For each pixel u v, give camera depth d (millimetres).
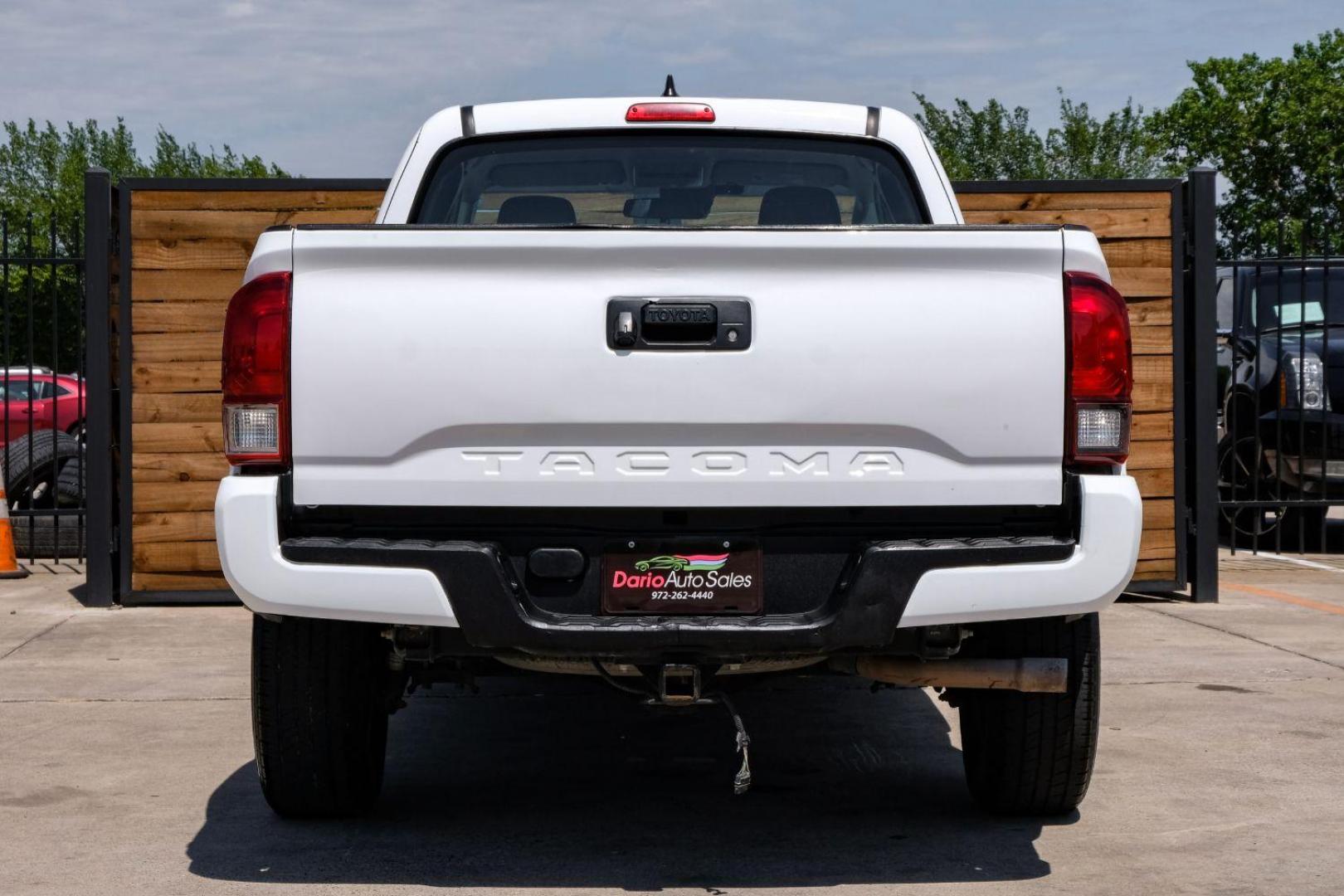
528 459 3826
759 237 3775
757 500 3824
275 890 4012
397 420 3801
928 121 54344
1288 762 5398
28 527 11617
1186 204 9312
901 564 3768
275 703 4375
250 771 5316
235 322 3826
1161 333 9266
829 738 5867
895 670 4113
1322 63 61156
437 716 6281
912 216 5258
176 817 4723
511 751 5672
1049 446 3840
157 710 6312
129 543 9133
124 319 9086
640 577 3859
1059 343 3828
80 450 10992
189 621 8672
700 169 5285
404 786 5145
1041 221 9156
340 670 4367
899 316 3812
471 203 5254
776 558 3871
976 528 3895
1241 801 4891
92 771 5309
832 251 3781
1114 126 53562
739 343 3801
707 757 5574
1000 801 4609
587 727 6086
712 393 3799
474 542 3820
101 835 4531
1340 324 12094
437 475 3824
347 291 3805
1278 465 11508
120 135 85562
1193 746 5641
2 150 82438
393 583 3762
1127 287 9234
